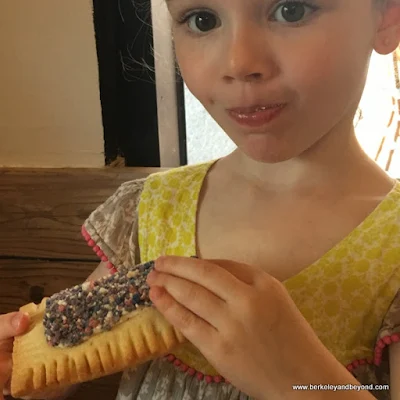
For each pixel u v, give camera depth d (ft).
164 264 1.92
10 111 3.18
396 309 2.14
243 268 1.95
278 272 2.22
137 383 2.42
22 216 3.22
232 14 1.86
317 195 2.29
